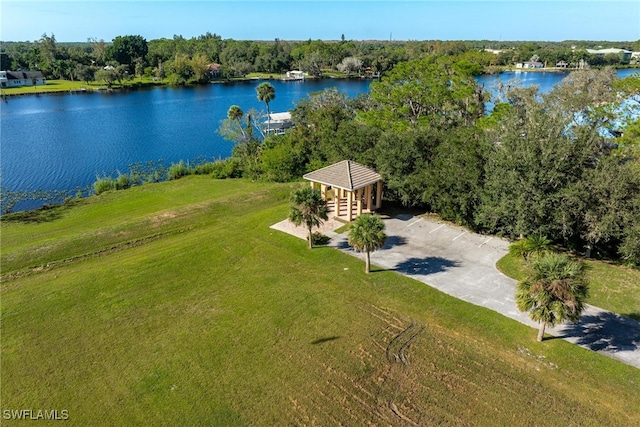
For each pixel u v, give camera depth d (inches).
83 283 965.8
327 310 857.5
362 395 645.9
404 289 923.4
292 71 6614.2
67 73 5723.4
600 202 963.3
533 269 725.3
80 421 609.0
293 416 610.2
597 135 1093.1
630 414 606.2
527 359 714.2
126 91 5147.6
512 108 1609.3
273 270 1019.3
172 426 598.5
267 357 727.7
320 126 1924.2
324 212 1090.1
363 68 6412.4
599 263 1026.7
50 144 2711.6
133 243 1181.1
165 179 1935.3
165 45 7691.9
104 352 745.0
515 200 1041.5
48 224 1364.4
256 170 1924.2
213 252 1112.2
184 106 4165.8
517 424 593.0
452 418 603.5
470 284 936.3
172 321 828.6
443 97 1866.4
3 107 3998.5
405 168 1286.9
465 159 1155.3
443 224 1254.9
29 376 692.1
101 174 2111.2
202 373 693.3
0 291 943.7
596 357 712.4
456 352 734.5
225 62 6628.9
